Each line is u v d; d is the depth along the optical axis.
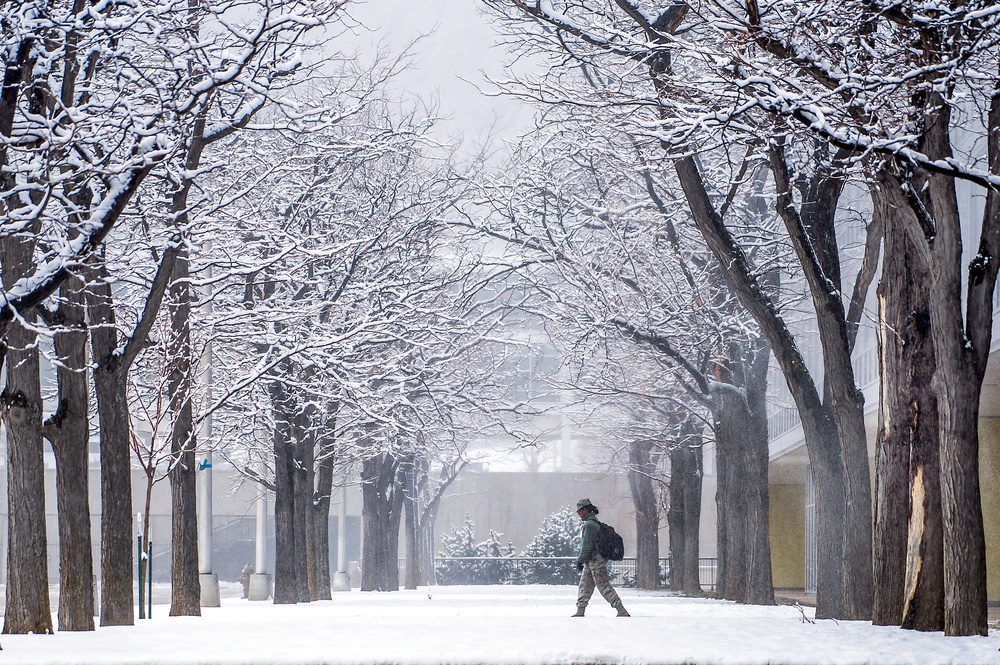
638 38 32.44
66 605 25.89
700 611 37.59
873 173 23.77
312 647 20.42
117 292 36.44
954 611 23.52
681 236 45.25
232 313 37.31
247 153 39.12
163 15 24.81
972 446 23.64
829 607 31.05
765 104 22.62
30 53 23.47
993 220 24.17
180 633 24.45
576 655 18.66
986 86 22.89
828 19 22.42
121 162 23.67
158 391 34.56
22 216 22.70
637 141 34.72
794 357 31.56
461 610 39.25
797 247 29.73
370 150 44.16
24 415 25.19
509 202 45.06
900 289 27.36
